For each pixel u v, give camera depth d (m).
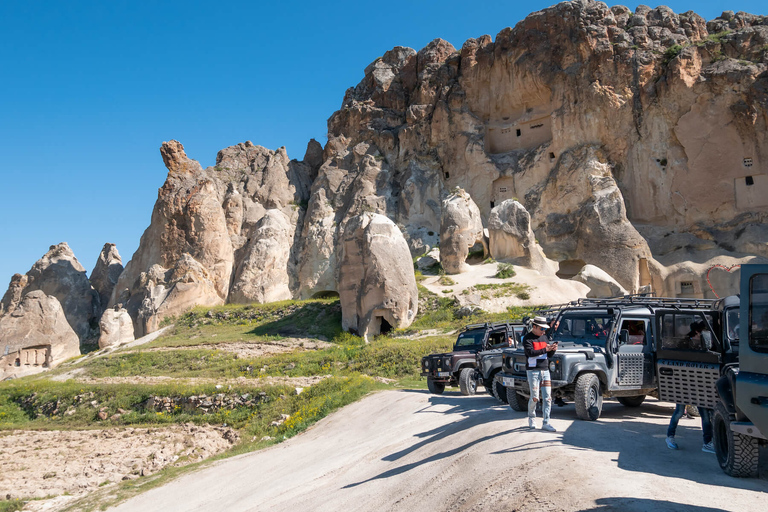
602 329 11.03
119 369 33.03
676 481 6.38
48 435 23.08
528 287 35.44
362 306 33.09
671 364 8.41
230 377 27.64
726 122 41.66
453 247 39.34
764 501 5.76
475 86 52.53
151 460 17.98
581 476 6.42
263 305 42.75
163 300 45.28
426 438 11.19
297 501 9.57
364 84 63.34
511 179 48.72
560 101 47.00
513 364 11.06
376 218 34.34
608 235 40.38
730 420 6.75
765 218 40.16
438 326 31.44
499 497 6.34
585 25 47.09
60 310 45.84
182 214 50.81
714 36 45.38
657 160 43.88
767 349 6.17
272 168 60.84
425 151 53.34
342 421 16.72
